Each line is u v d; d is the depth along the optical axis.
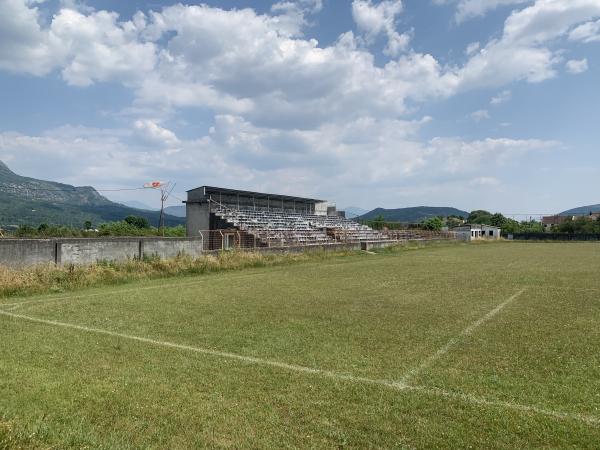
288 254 30.62
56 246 18.34
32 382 6.28
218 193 41.50
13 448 4.30
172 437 4.85
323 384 6.47
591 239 79.81
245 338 9.05
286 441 4.80
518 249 49.03
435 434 5.00
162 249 23.30
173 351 8.07
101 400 5.75
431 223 86.69
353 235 53.88
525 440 4.87
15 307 12.38
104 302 13.26
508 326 10.21
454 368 7.23
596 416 5.45
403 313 11.73
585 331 9.74
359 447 4.71
